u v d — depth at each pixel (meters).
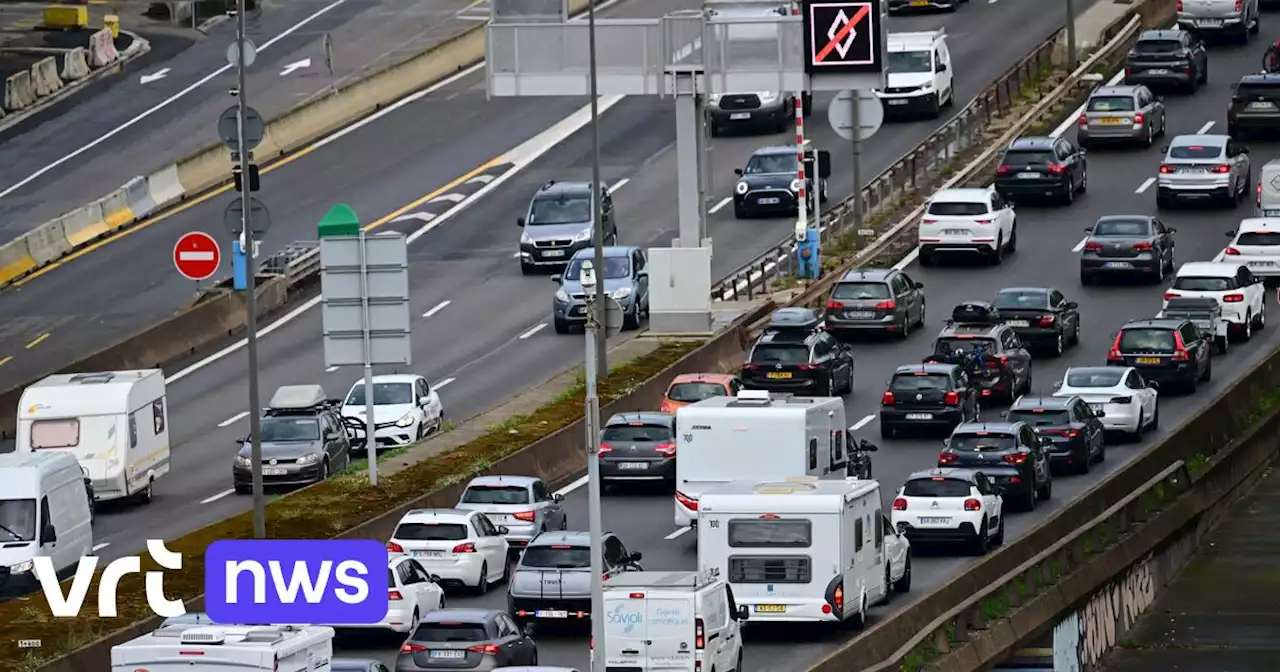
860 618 149.62
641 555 158.62
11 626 147.88
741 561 146.12
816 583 145.38
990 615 151.50
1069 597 162.00
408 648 129.75
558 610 149.62
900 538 158.88
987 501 169.88
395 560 149.00
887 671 131.62
